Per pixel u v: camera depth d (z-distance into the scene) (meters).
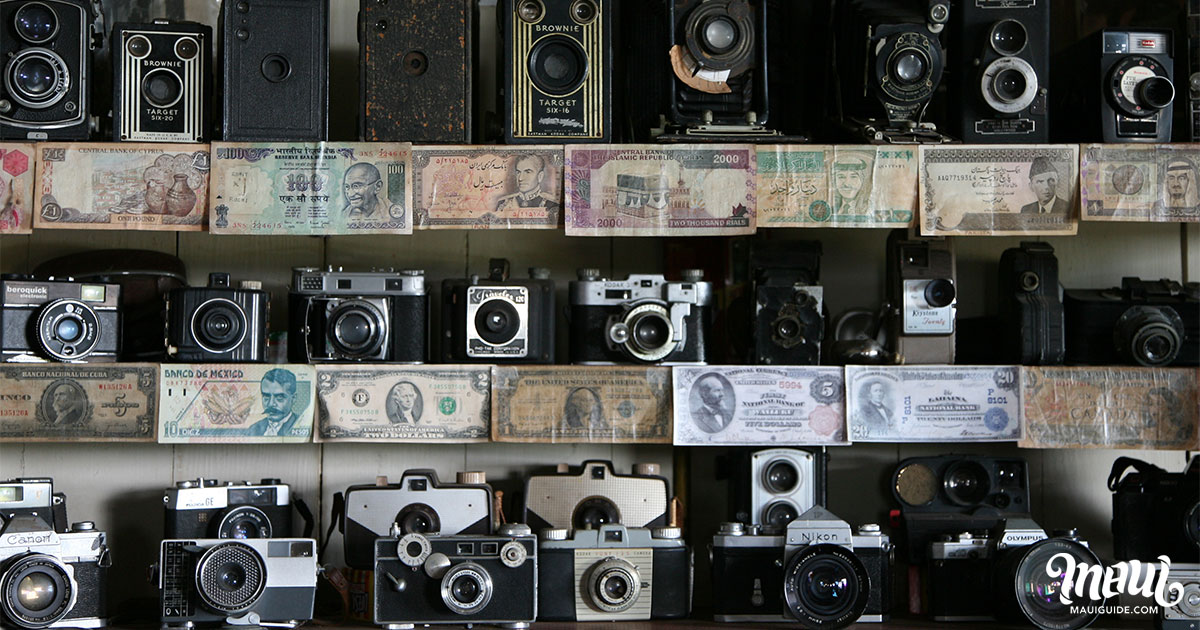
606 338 2.88
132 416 2.79
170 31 2.80
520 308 2.87
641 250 3.31
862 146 2.82
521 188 2.81
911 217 2.82
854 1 2.90
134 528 3.15
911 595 2.92
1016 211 2.83
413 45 2.82
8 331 2.77
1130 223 3.33
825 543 2.66
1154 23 3.30
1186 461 3.27
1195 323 2.93
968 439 2.89
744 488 2.94
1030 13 2.86
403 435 2.85
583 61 2.83
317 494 3.20
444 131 2.81
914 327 2.94
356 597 2.84
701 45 2.82
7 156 2.73
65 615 2.58
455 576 2.61
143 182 2.77
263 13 2.81
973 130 2.86
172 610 2.59
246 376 2.82
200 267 3.25
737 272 3.23
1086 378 2.90
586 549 2.73
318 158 2.79
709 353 2.97
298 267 3.15
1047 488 3.26
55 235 3.21
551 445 3.24
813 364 2.90
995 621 2.79
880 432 2.88
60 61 2.75
